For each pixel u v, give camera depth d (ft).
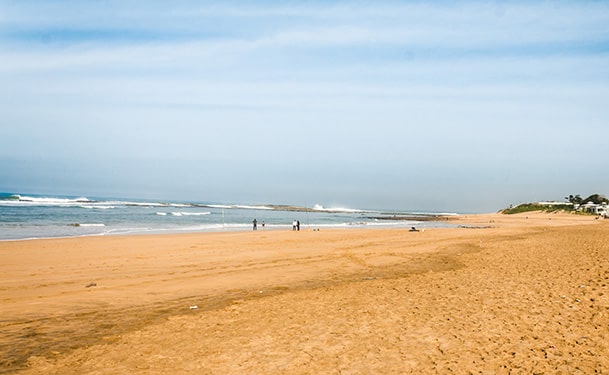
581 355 22.85
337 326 30.35
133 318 34.53
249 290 46.60
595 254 65.31
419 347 25.20
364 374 21.50
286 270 60.49
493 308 33.76
